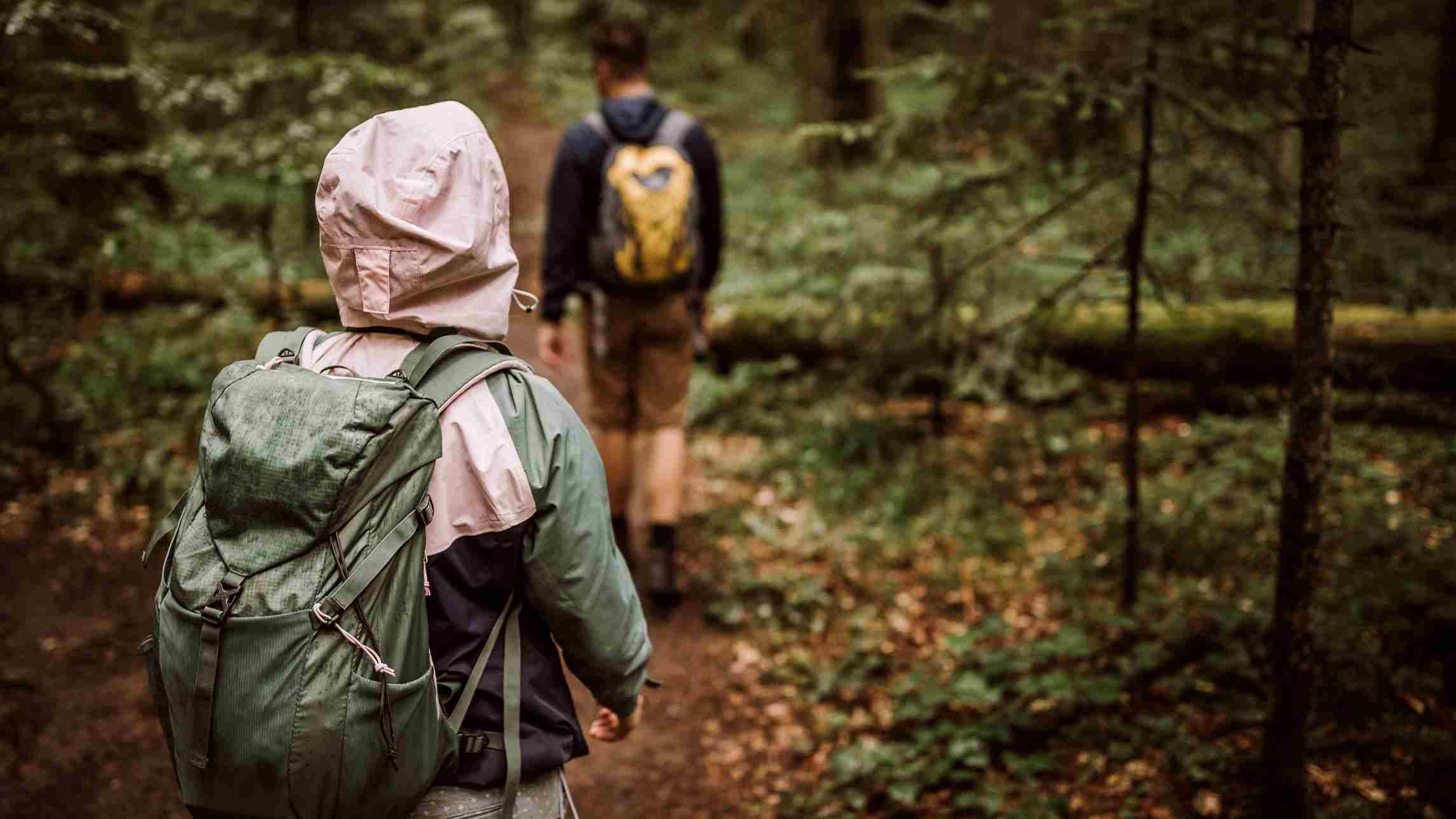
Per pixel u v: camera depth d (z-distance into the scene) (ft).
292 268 24.03
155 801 10.53
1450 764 9.50
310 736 4.66
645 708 12.48
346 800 4.77
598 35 14.02
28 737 11.25
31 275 20.45
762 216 29.55
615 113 13.78
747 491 17.70
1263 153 12.51
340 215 5.37
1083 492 16.55
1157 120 13.14
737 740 11.87
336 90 19.15
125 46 22.16
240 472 4.85
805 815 10.48
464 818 5.28
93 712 11.72
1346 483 15.61
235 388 5.14
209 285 22.72
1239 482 16.08
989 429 18.97
